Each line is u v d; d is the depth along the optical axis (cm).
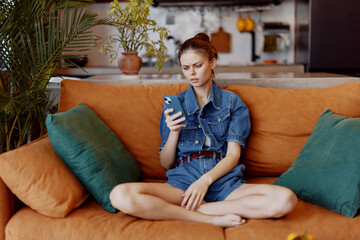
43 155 145
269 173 181
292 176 158
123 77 231
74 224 134
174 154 171
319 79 215
